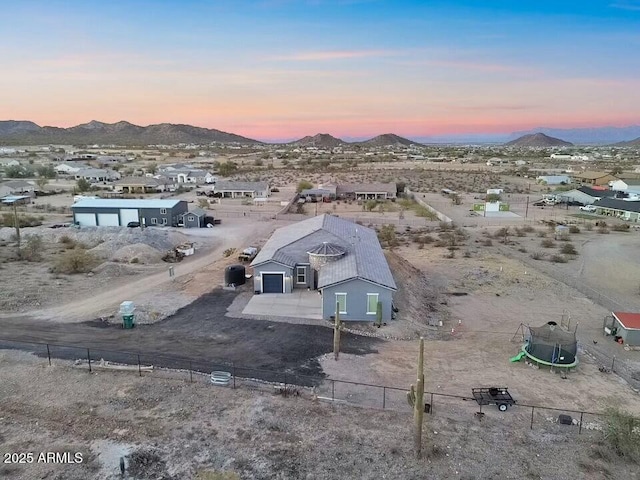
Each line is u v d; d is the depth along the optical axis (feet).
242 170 516.32
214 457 56.85
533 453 59.36
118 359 82.79
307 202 313.32
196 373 77.82
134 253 159.02
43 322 100.89
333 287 101.35
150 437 60.34
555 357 83.41
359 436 61.52
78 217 223.92
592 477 55.21
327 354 86.12
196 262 159.33
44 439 59.67
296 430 62.49
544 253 178.09
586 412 69.15
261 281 119.24
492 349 92.12
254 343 90.38
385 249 173.58
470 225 232.73
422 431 62.75
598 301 128.57
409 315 108.27
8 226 214.28
